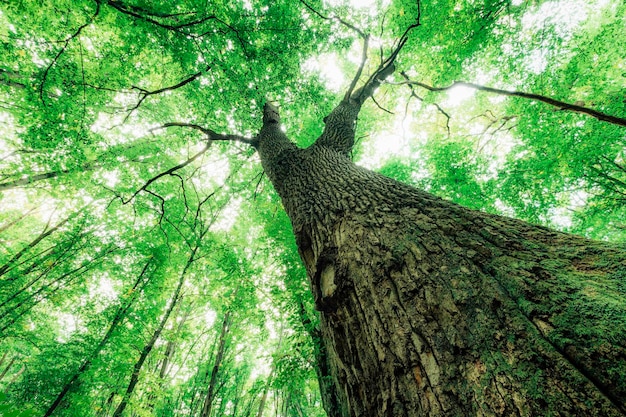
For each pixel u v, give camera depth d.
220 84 4.70
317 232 2.31
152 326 8.70
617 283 1.00
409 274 1.46
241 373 16.66
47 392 7.99
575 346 0.84
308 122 8.59
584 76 7.49
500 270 1.23
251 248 11.38
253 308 9.05
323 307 1.97
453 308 1.20
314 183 2.94
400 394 1.17
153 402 7.72
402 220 1.86
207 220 11.38
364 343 1.52
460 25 5.72
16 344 12.20
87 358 7.97
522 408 0.81
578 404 0.73
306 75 5.84
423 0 5.48
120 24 3.83
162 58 5.10
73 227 9.79
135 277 10.92
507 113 8.05
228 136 4.88
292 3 4.70
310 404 16.92
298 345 5.68
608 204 8.95
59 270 9.45
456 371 1.03
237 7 4.09
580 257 1.21
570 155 7.52
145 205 10.05
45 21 4.36
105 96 5.58
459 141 8.90
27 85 4.75
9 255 10.12
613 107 6.64
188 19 3.76
